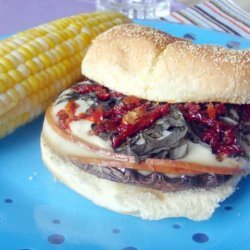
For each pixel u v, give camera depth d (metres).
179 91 0.32
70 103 0.34
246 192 0.34
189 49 0.33
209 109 0.32
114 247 0.29
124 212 0.32
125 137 0.31
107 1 0.61
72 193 0.33
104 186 0.32
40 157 0.36
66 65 0.40
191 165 0.30
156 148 0.30
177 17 0.57
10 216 0.31
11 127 0.38
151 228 0.31
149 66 0.33
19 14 0.58
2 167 0.35
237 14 0.58
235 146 0.31
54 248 0.29
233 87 0.32
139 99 0.33
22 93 0.37
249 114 0.33
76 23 0.43
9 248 0.29
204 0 0.65
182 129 0.30
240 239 0.30
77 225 0.31
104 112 0.32
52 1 0.62
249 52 0.34
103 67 0.34
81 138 0.32
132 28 0.35
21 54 0.38
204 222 0.31
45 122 0.35
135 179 0.31
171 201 0.31
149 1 0.61
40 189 0.33
